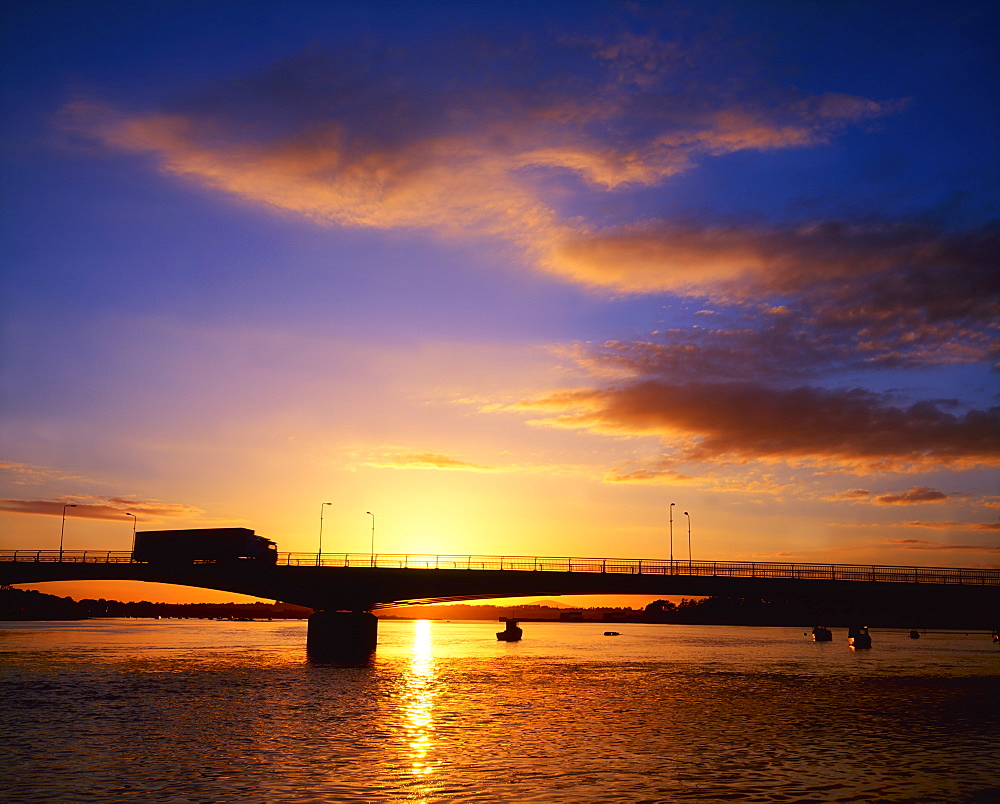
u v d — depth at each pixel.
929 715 67.50
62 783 40.53
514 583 113.06
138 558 116.62
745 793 39.94
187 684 84.81
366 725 58.75
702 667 121.31
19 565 114.56
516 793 39.31
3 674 94.31
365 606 129.12
